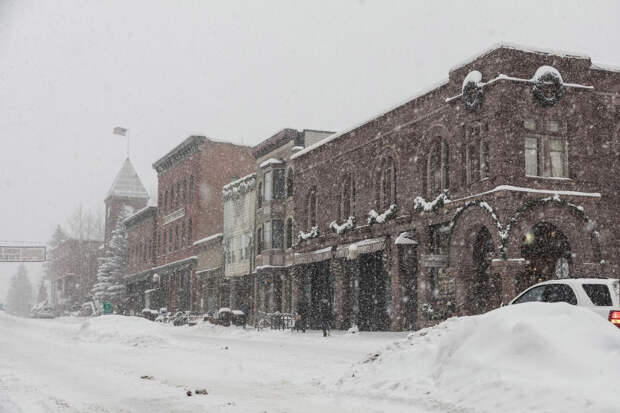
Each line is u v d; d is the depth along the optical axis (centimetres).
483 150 2892
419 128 3319
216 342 2967
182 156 7031
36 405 988
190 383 1291
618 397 736
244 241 5444
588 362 835
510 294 2672
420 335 1198
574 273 2778
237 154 6744
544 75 2812
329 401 1027
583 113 2906
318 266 4338
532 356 883
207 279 6194
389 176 3603
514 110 2788
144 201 10306
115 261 9138
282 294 4778
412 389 995
